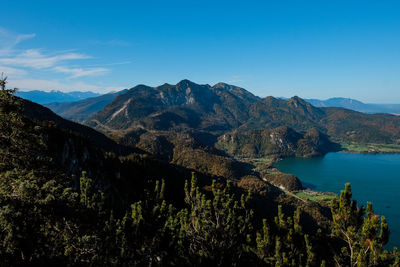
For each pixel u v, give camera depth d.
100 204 29.45
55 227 19.89
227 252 26.41
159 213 30.78
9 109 23.34
